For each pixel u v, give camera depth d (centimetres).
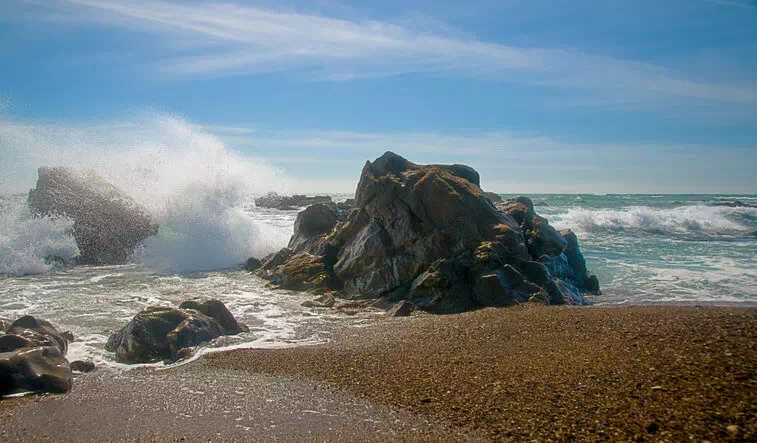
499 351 797
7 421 592
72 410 625
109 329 1047
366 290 1394
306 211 1841
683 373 620
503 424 539
